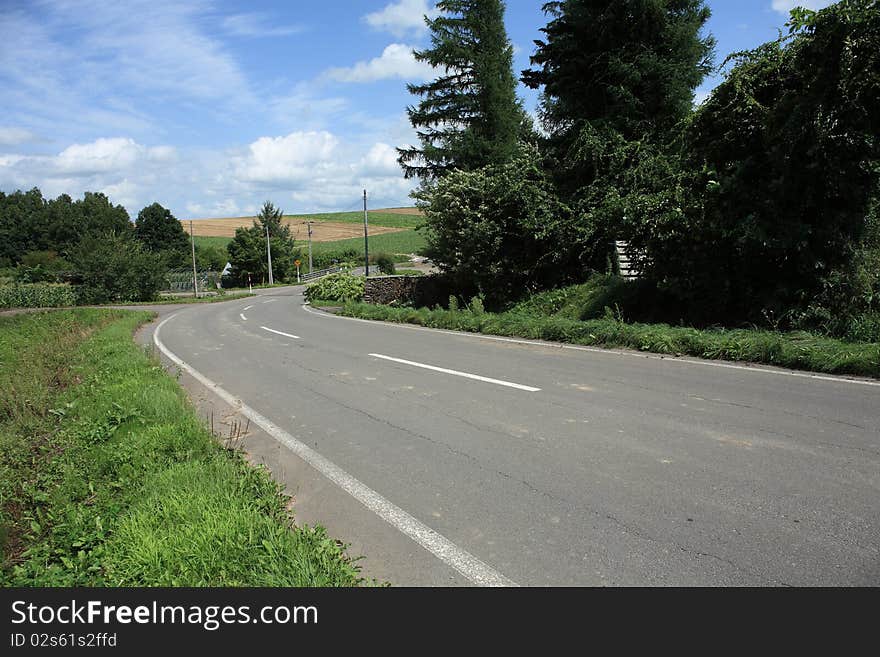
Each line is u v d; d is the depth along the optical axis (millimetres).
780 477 4031
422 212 25016
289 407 6949
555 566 3100
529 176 19281
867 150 9289
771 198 10242
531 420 5734
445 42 27609
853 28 8867
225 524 3369
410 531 3598
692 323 11930
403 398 7004
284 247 76188
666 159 15422
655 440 4934
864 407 5559
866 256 9336
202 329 18391
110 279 46938
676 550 3178
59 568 3193
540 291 18859
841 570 2918
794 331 9094
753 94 10805
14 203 102875
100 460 4902
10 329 19750
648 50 17875
